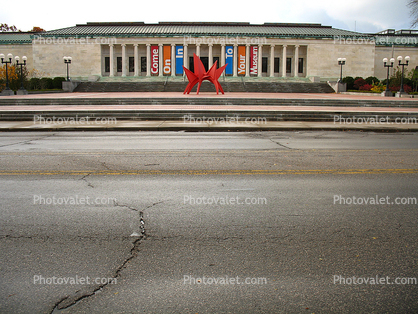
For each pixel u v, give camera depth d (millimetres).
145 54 65125
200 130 17953
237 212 5586
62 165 8992
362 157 10297
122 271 3857
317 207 5836
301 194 6535
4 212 5551
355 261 4090
